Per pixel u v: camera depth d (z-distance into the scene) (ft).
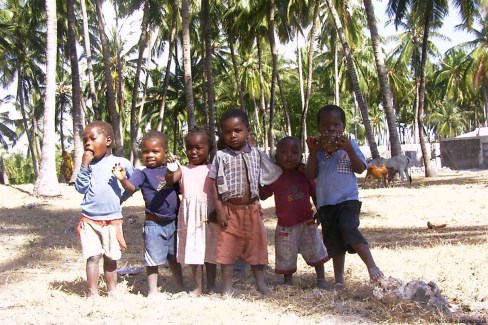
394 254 19.83
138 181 15.21
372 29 60.75
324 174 15.56
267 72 136.98
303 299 14.25
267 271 18.51
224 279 15.10
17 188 62.34
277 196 15.98
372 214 33.96
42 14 97.14
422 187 54.85
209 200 15.37
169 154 15.46
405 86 150.51
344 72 136.05
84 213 15.33
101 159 15.70
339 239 15.47
